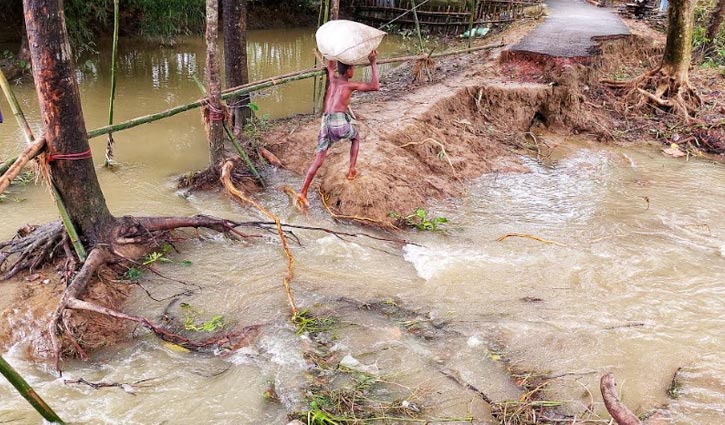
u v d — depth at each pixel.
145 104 10.27
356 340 4.60
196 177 7.30
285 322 4.78
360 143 7.70
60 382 4.09
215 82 6.75
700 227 6.91
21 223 6.18
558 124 10.50
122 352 4.43
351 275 5.55
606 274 5.70
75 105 4.86
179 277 5.36
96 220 5.22
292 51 16.12
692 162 9.40
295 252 5.92
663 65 11.30
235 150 7.80
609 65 12.41
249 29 19.16
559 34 13.63
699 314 5.06
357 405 3.92
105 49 14.10
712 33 14.07
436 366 4.35
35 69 4.68
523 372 4.31
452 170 8.01
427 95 9.77
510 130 10.04
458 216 7.02
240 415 3.85
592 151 9.67
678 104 10.88
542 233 6.65
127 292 5.04
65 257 5.18
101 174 7.56
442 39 18.59
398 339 4.63
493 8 18.59
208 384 4.12
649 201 7.71
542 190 8.01
